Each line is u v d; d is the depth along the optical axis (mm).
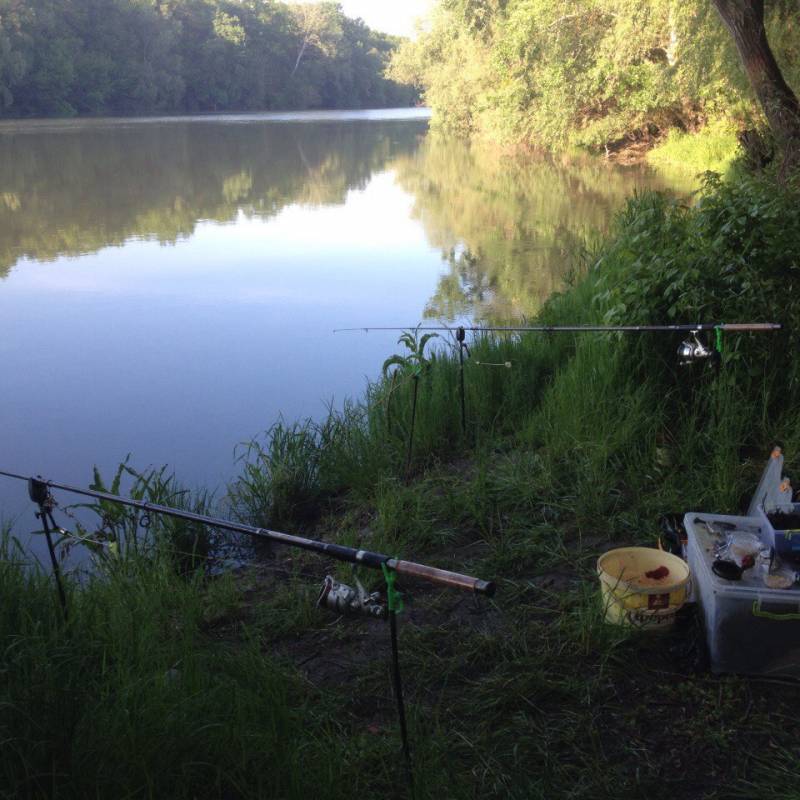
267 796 2473
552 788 2535
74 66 62531
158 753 2498
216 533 4895
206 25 75875
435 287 11445
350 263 13281
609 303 5602
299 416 7016
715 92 22594
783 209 5336
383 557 2346
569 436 4941
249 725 2701
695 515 3400
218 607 3842
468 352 6406
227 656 3186
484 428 5699
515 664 3113
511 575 3801
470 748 2719
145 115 68688
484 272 12258
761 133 11688
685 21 16422
